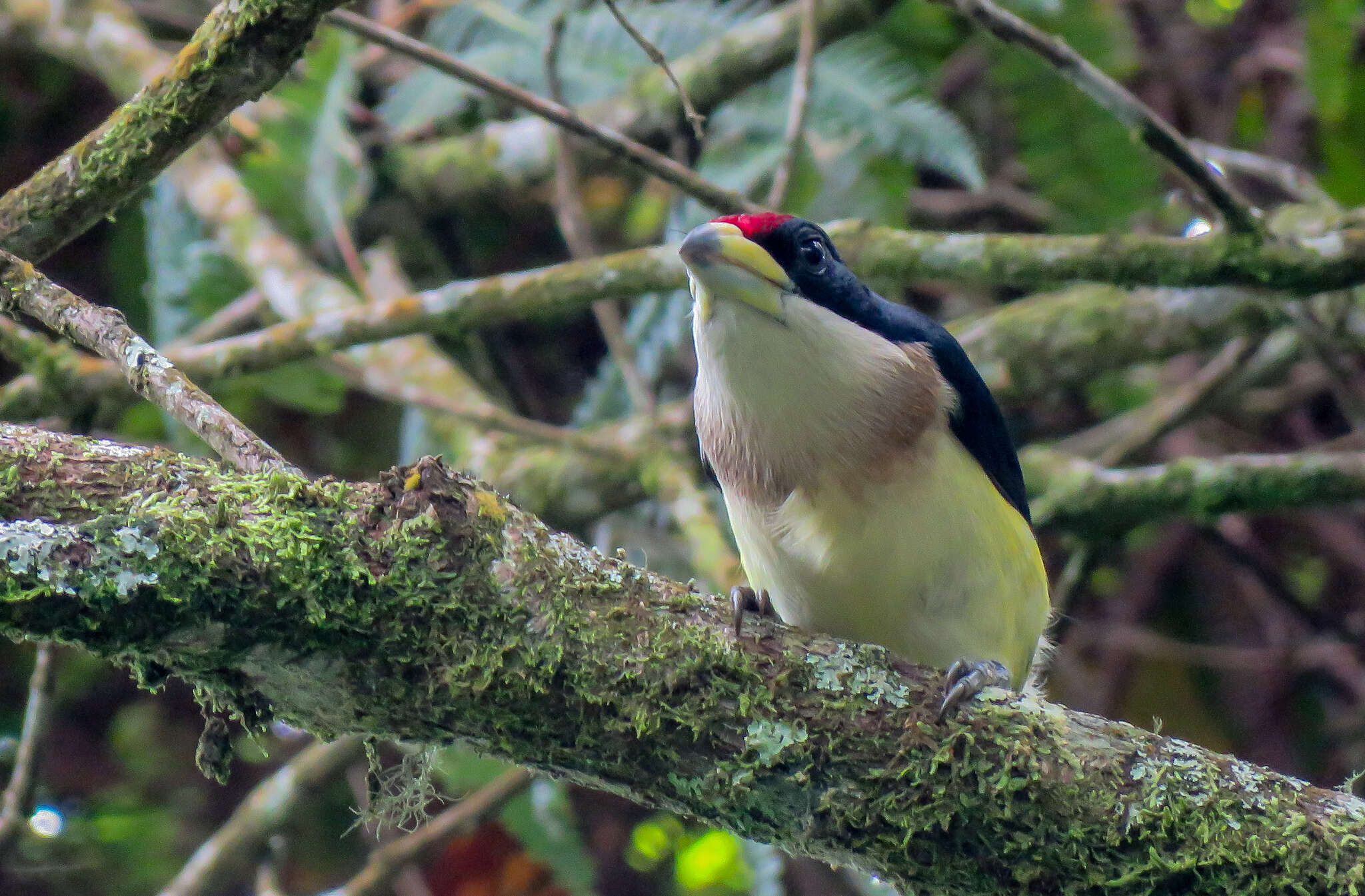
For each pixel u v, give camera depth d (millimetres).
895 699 4512
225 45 5191
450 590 4383
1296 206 9234
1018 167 11141
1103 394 11461
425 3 10750
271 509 4297
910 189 10352
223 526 4211
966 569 5711
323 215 10328
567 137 9461
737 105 10453
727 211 6848
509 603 4430
